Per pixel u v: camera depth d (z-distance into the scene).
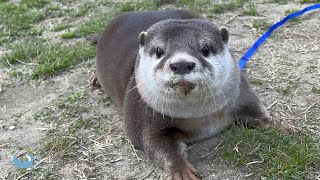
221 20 1.02
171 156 0.59
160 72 0.55
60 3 1.24
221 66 0.58
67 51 0.93
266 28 0.95
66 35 1.01
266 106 0.71
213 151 0.62
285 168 0.57
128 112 0.64
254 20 0.98
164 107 0.59
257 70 0.80
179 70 0.53
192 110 0.59
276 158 0.59
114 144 0.66
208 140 0.65
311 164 0.58
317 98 0.71
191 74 0.53
